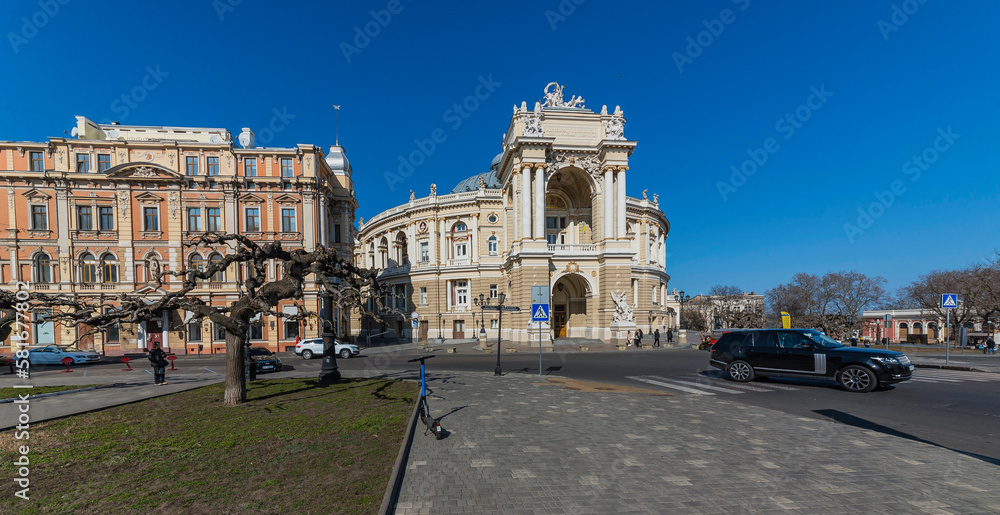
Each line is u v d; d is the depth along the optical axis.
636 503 5.41
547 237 49.44
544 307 18.66
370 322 57.72
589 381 16.02
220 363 28.00
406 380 16.14
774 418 9.64
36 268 33.78
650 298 55.16
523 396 12.52
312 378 17.50
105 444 7.94
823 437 8.13
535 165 41.78
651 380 16.12
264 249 13.01
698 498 5.54
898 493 5.67
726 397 12.48
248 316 12.05
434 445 7.68
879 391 13.02
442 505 5.35
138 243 34.88
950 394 12.54
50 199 34.06
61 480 6.20
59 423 9.72
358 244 68.38
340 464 6.70
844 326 44.69
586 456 7.09
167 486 5.93
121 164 34.38
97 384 16.52
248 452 7.35
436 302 52.03
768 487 5.86
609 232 42.09
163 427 9.21
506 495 5.63
